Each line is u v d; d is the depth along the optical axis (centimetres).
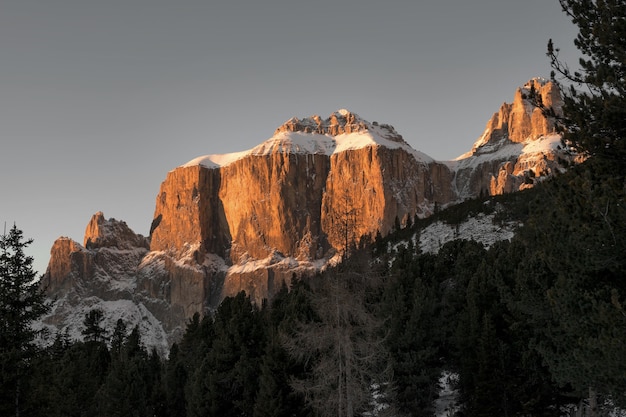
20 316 3853
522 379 3919
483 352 3988
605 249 2064
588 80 2283
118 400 5531
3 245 3891
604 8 2294
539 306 2694
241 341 4997
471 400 4234
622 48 2244
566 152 2477
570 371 2406
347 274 3259
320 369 3066
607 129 2252
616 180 2098
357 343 3080
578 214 2153
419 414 4381
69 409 5856
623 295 2112
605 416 3347
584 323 2156
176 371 6003
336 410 3044
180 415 5850
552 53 2411
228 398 4825
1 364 3594
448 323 4878
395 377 4403
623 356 1922
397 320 4588
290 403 4159
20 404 3775
